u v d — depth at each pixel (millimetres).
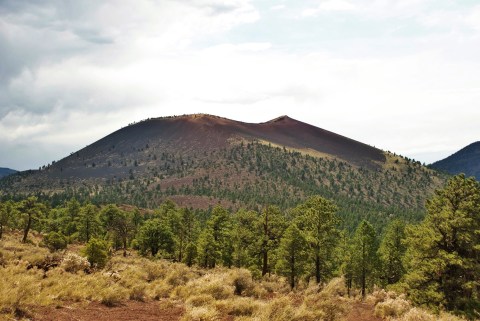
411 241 23531
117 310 11219
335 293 14609
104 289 12758
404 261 35438
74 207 79625
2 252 19781
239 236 46938
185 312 11875
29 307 9516
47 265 17875
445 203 23188
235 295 16312
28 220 58781
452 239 22281
